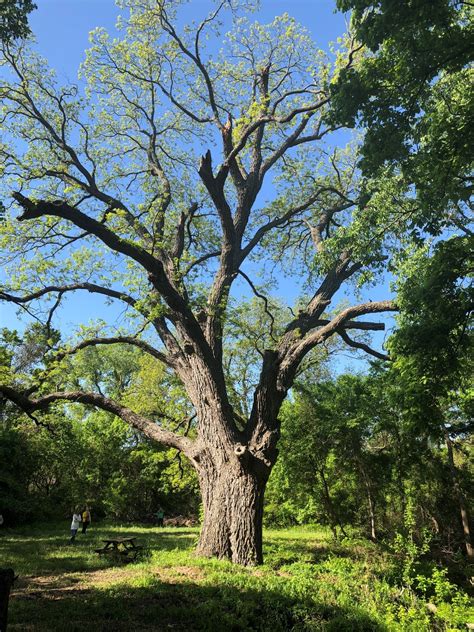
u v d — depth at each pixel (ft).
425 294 29.22
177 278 46.14
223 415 42.96
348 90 27.37
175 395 82.02
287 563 40.83
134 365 116.78
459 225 36.94
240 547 38.37
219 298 48.80
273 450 41.93
